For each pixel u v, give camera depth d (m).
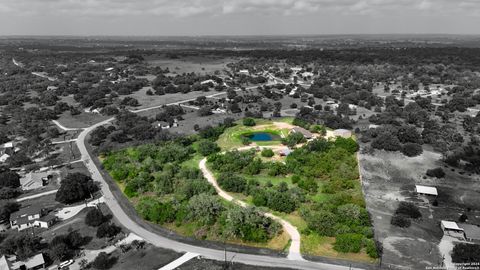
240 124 196.88
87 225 104.56
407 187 126.31
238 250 92.50
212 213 103.69
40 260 86.62
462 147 158.25
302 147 156.00
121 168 139.25
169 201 115.50
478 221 104.75
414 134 167.38
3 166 146.25
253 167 135.62
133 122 198.62
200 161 150.75
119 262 87.94
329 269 84.38
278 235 97.44
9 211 110.50
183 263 87.38
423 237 96.69
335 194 119.50
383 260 87.00
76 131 196.25
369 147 162.62
